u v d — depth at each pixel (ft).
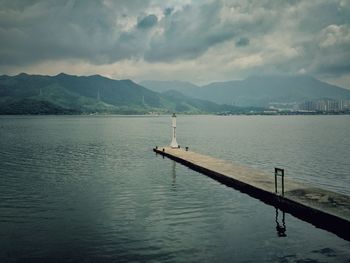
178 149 187.42
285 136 313.53
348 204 69.62
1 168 133.90
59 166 139.33
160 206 79.20
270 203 81.10
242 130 428.56
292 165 142.92
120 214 72.90
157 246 55.62
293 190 82.99
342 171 127.44
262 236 60.39
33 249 54.54
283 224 66.80
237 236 60.29
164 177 115.14
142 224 66.33
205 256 51.90
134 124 643.04
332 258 51.52
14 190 95.25
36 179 111.65
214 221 68.44
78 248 54.85
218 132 385.29
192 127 523.29
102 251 53.78
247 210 76.23
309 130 415.44
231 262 49.98
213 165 126.21
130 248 54.80
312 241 58.29
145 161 153.79
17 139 278.46
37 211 75.10
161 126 555.69
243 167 121.08
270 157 168.66
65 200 84.48
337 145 224.53
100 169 132.05
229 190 95.40
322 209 65.77
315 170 130.11
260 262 50.01
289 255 52.49
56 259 51.06
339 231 60.70
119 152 189.16
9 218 70.08
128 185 102.32
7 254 52.75
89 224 66.33
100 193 92.02
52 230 62.95
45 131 397.39
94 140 273.33
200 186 100.73
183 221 68.39
